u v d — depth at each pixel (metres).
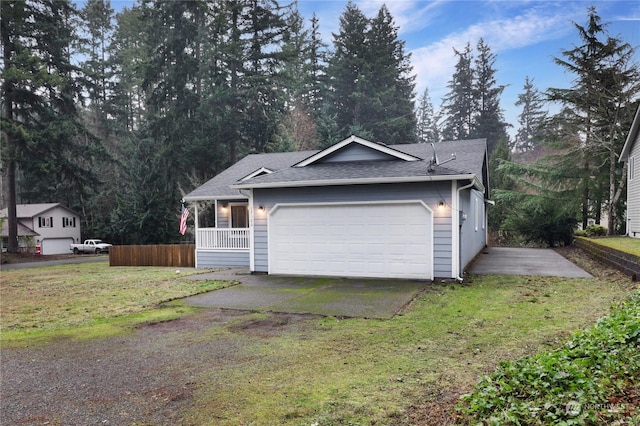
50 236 33.69
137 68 28.19
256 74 30.00
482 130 43.75
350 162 11.88
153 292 9.52
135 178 28.33
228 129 27.92
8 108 24.47
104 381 4.19
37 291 10.55
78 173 28.17
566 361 3.61
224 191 15.37
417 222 10.09
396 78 37.00
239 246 14.36
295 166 12.40
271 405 3.49
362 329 5.78
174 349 5.16
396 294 8.24
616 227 21.09
